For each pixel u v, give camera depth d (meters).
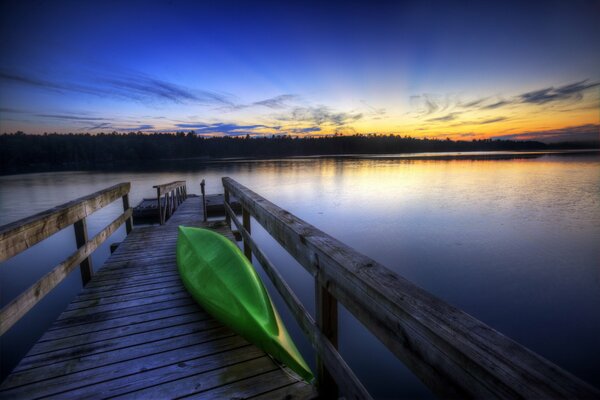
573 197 18.58
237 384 1.50
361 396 0.95
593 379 3.66
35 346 1.81
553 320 5.00
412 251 8.53
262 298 1.94
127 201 4.76
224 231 4.86
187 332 1.97
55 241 9.74
